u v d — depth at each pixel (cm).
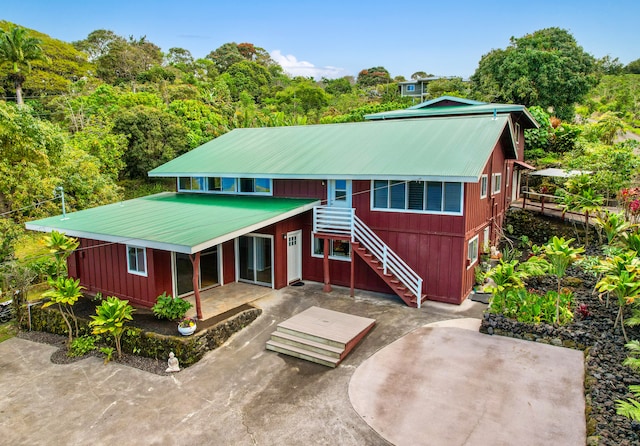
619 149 2198
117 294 1460
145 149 3319
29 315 1411
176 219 1462
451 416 839
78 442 823
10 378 1087
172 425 862
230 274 1681
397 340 1162
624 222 1571
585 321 1134
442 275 1433
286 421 857
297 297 1509
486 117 1767
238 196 1881
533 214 2125
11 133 2070
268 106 5944
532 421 807
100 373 1089
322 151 1775
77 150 2636
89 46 7931
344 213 1509
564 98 3759
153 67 6222
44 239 1279
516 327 1145
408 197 1459
